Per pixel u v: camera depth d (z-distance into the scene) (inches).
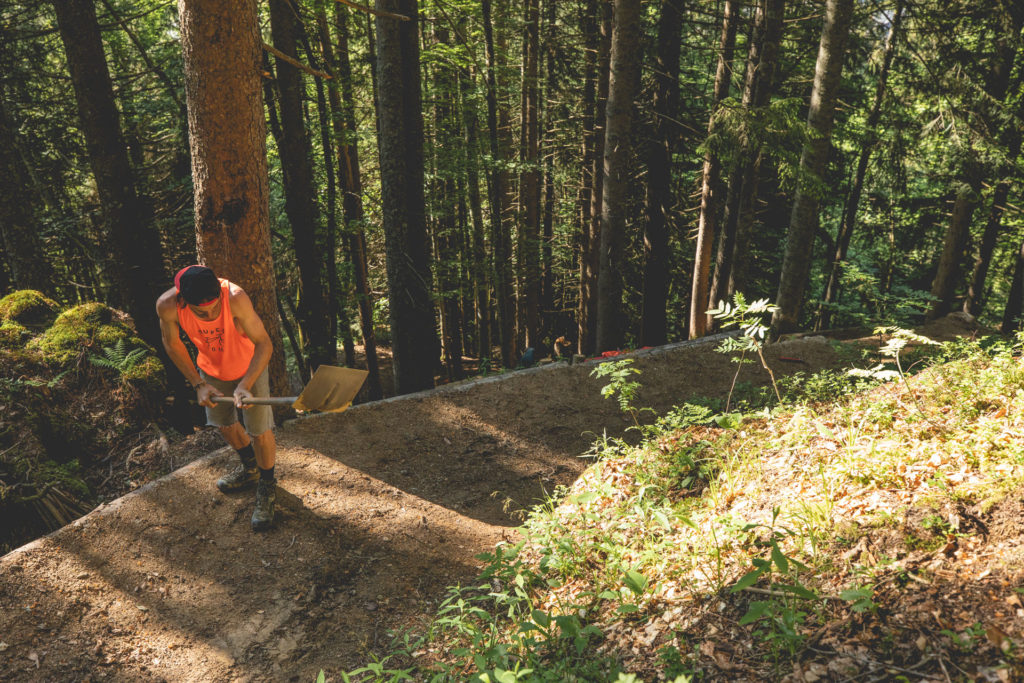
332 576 169.5
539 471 244.8
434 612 162.4
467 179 542.0
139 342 258.5
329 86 456.4
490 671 115.6
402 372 420.5
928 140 530.0
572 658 116.3
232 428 178.7
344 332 549.0
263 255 215.8
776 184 651.5
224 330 158.6
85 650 140.9
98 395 233.0
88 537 165.2
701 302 560.1
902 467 136.6
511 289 649.6
